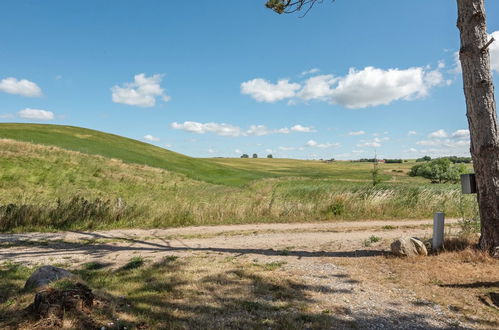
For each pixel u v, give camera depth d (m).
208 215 13.23
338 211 13.77
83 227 11.99
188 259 7.46
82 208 12.71
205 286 5.54
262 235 10.45
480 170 6.81
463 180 7.19
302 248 8.56
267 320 4.29
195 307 4.70
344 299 5.07
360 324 4.27
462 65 7.03
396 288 5.51
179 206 13.72
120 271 6.48
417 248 7.14
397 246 7.24
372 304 4.90
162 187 30.80
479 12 6.76
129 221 12.77
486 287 5.29
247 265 6.84
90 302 4.32
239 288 5.46
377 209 14.04
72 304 4.08
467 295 5.09
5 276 6.09
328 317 4.43
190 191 22.44
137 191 28.14
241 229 11.55
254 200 15.24
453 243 7.46
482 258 6.43
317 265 6.91
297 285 5.64
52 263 7.26
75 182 27.64
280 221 13.02
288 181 45.16
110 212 12.86
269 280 5.87
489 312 4.57
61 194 23.38
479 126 6.77
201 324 4.18
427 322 4.34
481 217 6.89
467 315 4.51
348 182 46.41
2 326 3.83
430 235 9.89
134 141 70.69
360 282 5.82
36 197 21.16
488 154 6.69
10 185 23.45
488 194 6.72
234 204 14.26
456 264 6.34
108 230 11.62
